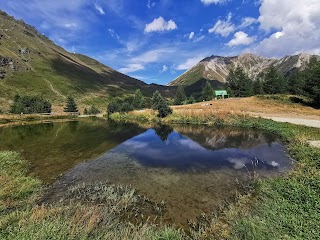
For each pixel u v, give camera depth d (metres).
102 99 155.12
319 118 35.62
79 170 15.73
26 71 158.50
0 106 87.19
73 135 31.12
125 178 14.09
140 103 79.56
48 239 6.38
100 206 10.18
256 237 6.80
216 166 16.08
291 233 6.86
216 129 33.25
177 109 52.00
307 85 50.94
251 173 14.41
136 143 24.83
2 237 6.63
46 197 11.37
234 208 9.53
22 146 23.83
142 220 9.14
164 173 14.90
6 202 10.29
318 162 13.98
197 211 9.85
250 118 37.41
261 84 91.56
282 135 25.05
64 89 153.00
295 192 9.74
